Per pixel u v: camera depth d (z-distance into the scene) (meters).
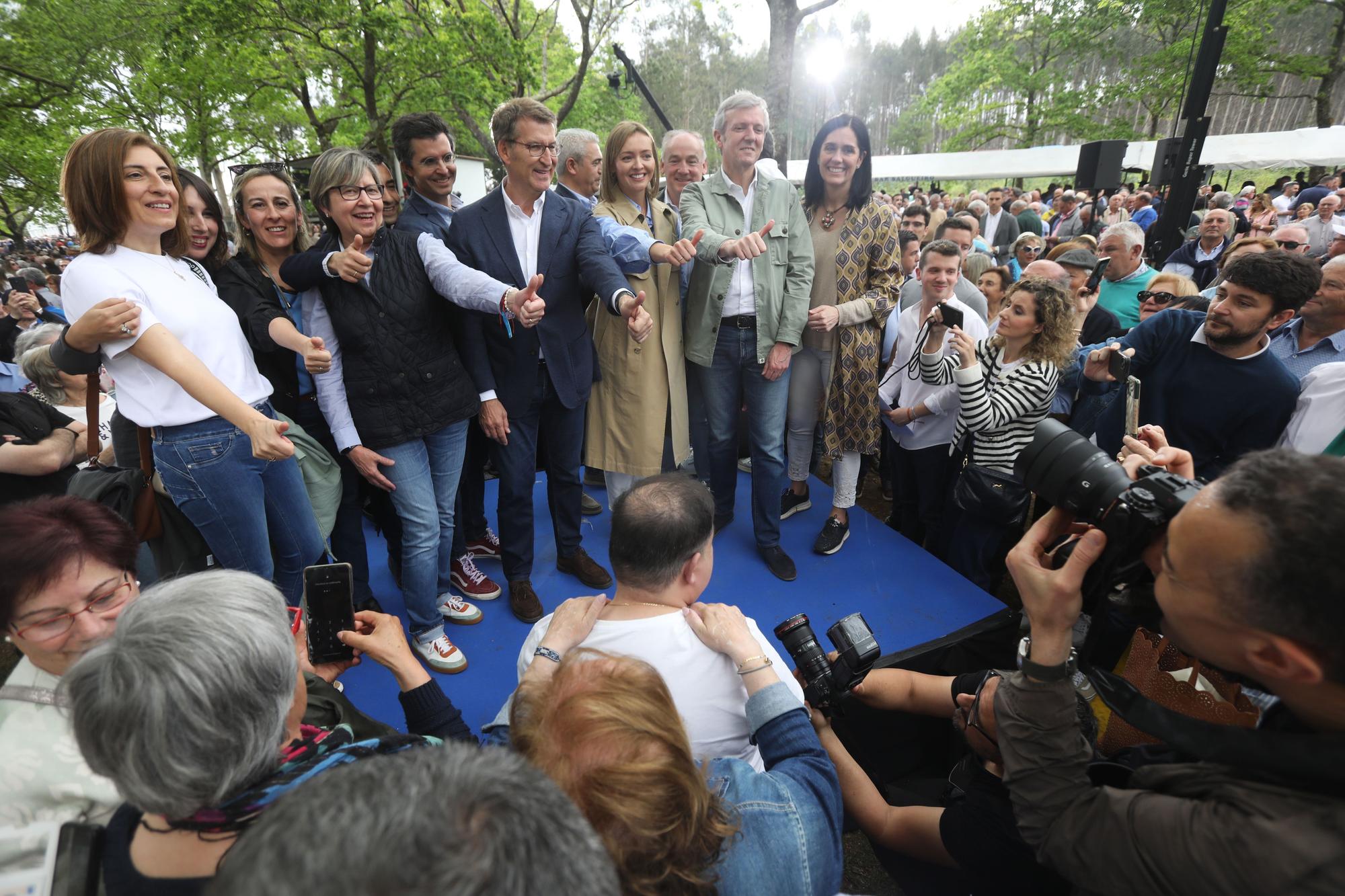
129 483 1.68
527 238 2.22
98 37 11.80
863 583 2.77
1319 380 2.09
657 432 2.72
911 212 6.27
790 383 2.91
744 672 1.21
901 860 1.71
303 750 0.88
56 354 1.49
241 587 0.82
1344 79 28.12
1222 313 2.07
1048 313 2.31
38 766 0.99
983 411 2.37
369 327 1.94
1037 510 3.23
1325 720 0.73
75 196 1.47
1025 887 1.30
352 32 10.15
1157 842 0.80
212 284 1.78
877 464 4.59
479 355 2.21
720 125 2.49
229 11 9.48
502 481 2.41
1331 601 0.65
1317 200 10.58
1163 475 0.92
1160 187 6.50
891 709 1.85
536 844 0.47
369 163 1.89
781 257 2.54
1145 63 22.22
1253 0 19.88
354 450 2.02
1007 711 1.04
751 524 3.18
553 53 18.12
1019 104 27.55
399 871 0.42
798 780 1.05
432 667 2.27
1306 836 0.68
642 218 2.66
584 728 0.77
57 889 0.79
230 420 1.46
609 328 2.65
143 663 0.70
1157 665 1.34
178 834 0.76
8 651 3.08
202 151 13.89
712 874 0.85
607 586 2.71
